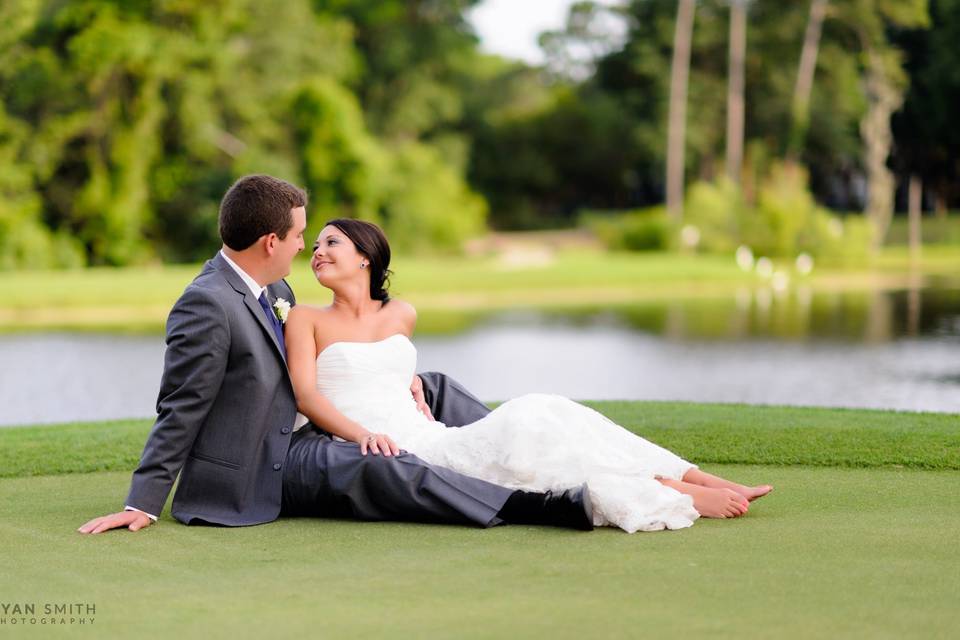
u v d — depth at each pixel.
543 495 9.32
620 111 125.88
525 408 9.56
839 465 12.40
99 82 80.62
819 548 8.39
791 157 114.88
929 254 96.31
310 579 7.77
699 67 123.69
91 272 75.88
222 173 85.31
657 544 8.62
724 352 36.38
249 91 89.69
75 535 9.29
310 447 9.97
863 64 105.44
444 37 119.56
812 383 28.33
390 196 87.38
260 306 10.08
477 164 130.38
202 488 9.83
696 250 88.44
